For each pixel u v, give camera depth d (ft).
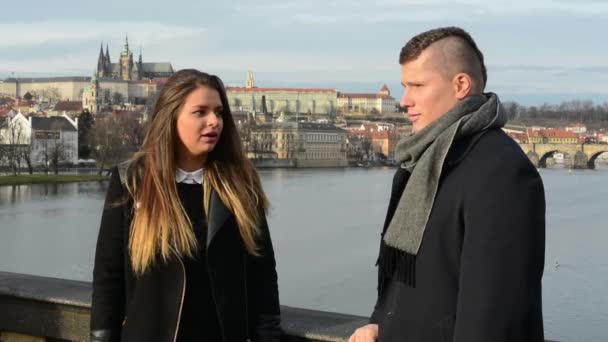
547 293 126.72
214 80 16.02
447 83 13.07
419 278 12.58
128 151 426.51
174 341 15.01
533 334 11.41
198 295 15.29
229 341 15.29
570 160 616.39
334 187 390.63
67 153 470.39
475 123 12.55
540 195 11.82
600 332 101.35
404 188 13.71
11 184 353.10
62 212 246.06
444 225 12.37
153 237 14.99
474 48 13.33
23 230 202.90
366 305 118.93
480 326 11.30
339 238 193.47
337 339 16.90
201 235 15.43
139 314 15.17
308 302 120.67
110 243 15.80
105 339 15.72
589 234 209.87
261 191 16.39
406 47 13.47
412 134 13.39
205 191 15.71
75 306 20.04
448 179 12.50
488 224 11.62
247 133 635.25
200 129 15.58
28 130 462.19
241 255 15.66
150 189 15.38
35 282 21.59
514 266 11.35
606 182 444.96
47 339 20.68
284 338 17.57
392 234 13.03
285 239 191.52
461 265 11.86
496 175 11.86
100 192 321.73
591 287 132.05
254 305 16.21
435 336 12.33
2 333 21.30
